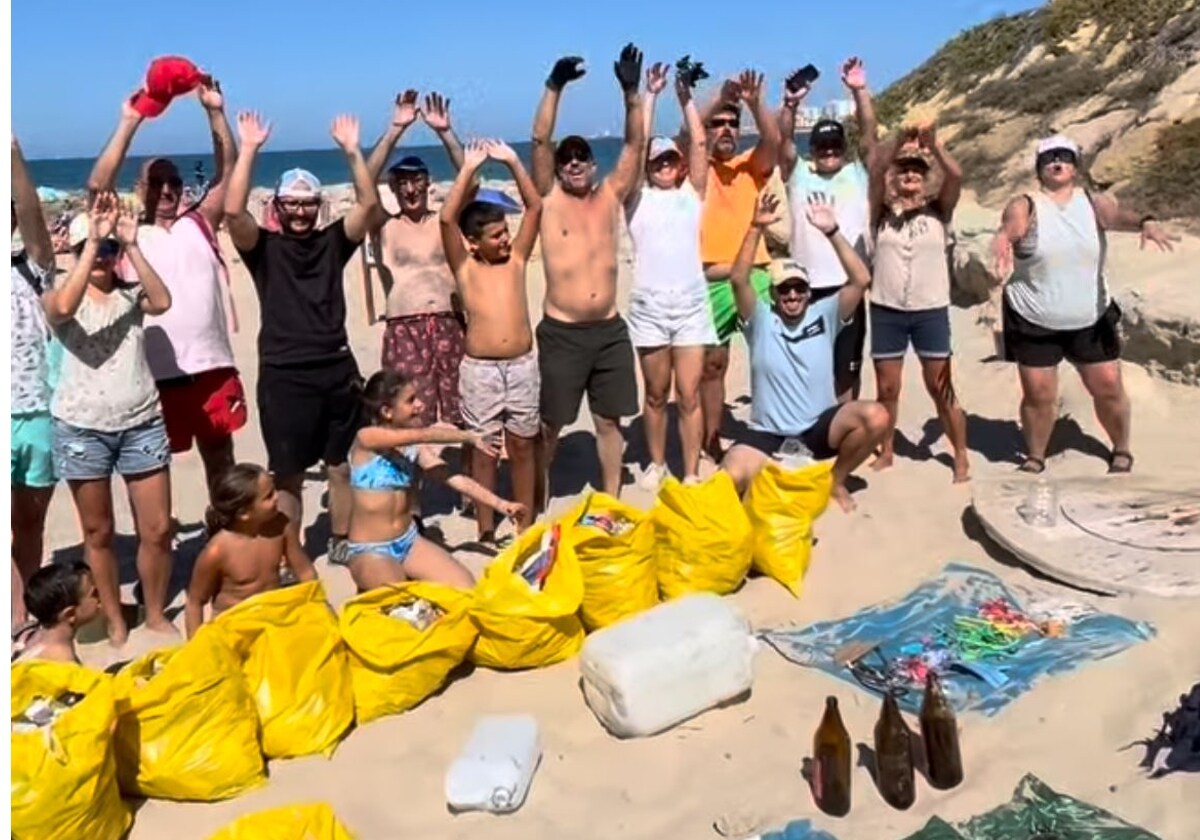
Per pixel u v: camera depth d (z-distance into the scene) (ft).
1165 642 16.85
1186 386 27.17
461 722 16.16
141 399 18.19
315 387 20.71
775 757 14.99
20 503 18.88
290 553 18.16
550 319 22.45
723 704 16.12
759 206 21.62
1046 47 56.29
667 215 22.99
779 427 22.63
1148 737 14.90
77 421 17.83
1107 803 13.73
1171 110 42.47
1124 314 28.58
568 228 22.08
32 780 12.91
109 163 17.76
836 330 22.76
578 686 16.89
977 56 62.64
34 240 18.44
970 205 43.78
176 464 27.58
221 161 20.54
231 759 14.62
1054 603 18.35
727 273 25.02
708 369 25.62
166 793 14.60
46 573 16.05
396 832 14.02
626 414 22.97
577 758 15.26
